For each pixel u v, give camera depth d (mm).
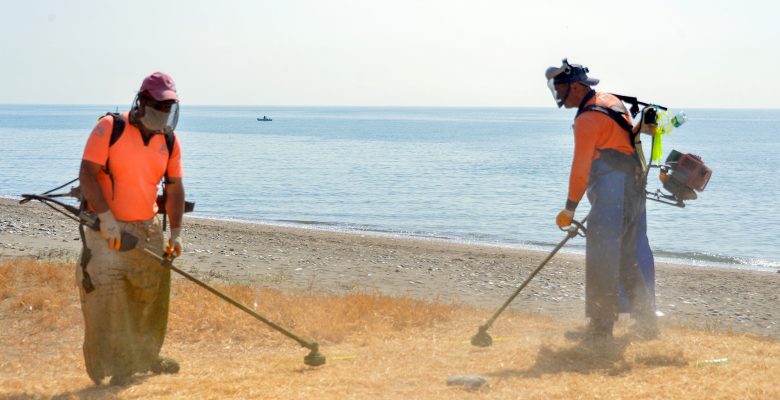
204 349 6637
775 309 11961
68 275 9445
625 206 6242
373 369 5586
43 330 7328
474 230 23969
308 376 5367
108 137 4926
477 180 42625
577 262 16406
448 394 4754
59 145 76812
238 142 93500
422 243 19531
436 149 80062
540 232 23656
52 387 5199
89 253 5031
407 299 8828
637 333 6590
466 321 7891
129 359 5223
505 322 7809
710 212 29453
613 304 6281
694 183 6449
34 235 16578
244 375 5398
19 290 8734
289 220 25609
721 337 6816
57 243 15359
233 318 7473
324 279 12766
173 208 5398
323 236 20094
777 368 5418
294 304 8117
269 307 8000
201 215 26438
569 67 6191
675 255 19531
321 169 49844
